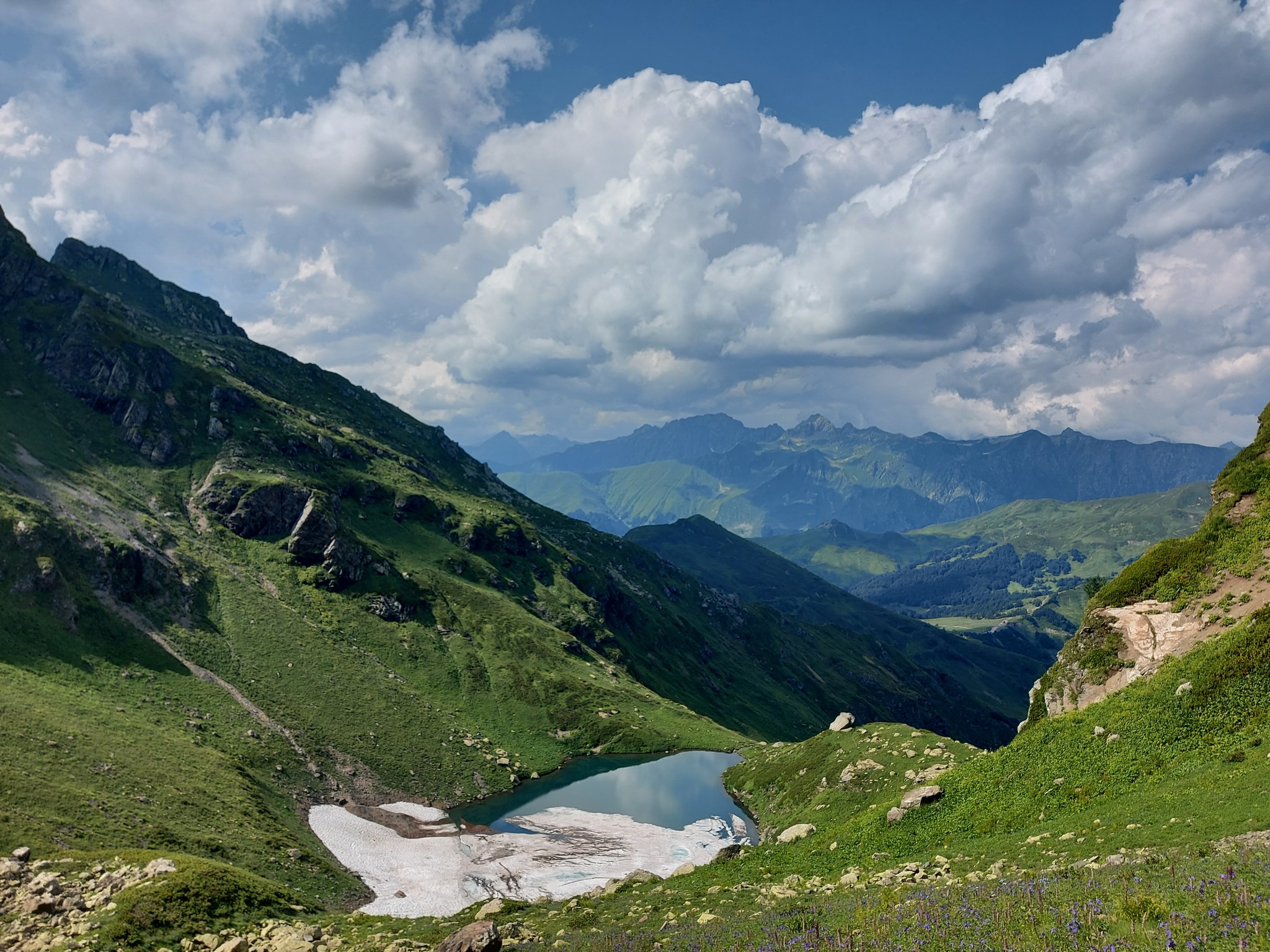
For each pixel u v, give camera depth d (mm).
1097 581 102750
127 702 126812
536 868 111750
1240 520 70438
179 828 88312
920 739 109500
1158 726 54656
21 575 139250
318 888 90938
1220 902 23375
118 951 50219
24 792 79250
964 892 33656
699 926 43375
